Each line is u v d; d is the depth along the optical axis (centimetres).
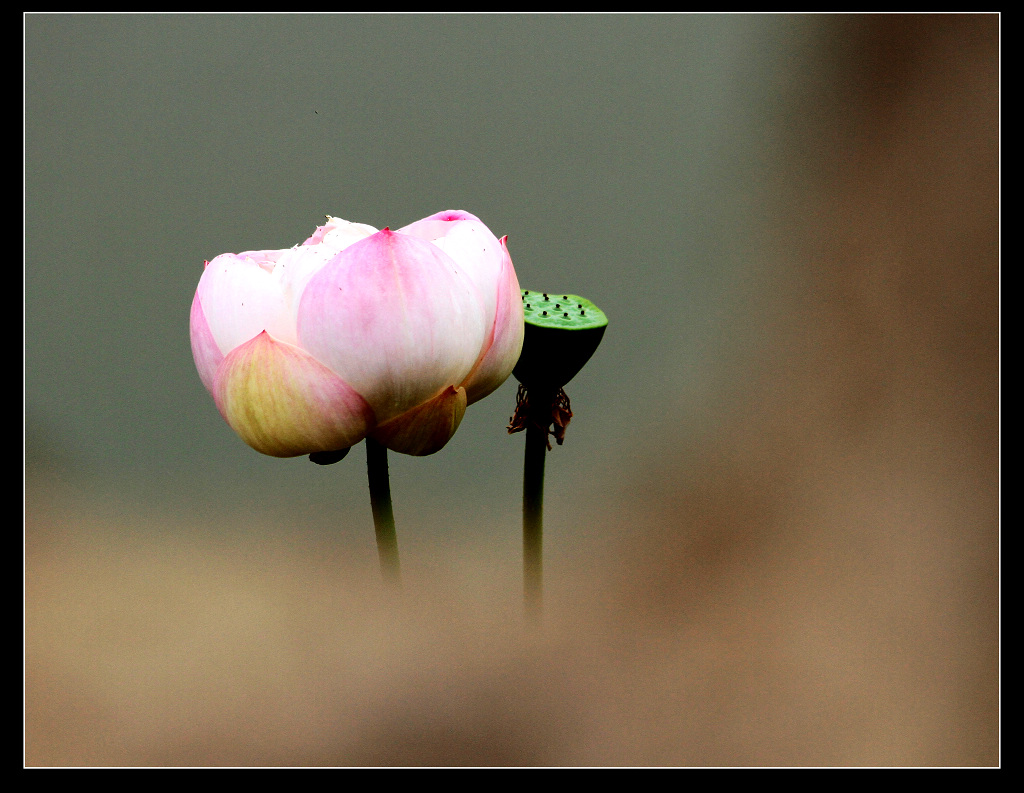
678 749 257
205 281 268
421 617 259
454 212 271
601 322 273
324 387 266
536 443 274
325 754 256
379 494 269
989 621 260
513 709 257
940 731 257
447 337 266
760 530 263
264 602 260
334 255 267
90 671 258
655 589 260
